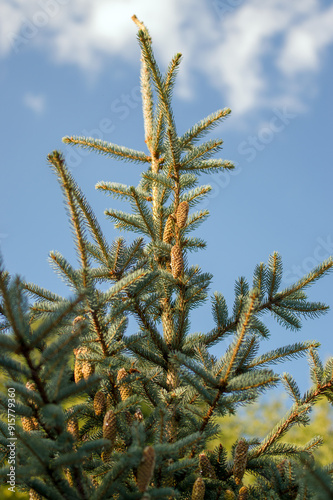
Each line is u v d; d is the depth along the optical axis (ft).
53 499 7.86
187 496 10.05
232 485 10.78
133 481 9.37
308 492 8.46
